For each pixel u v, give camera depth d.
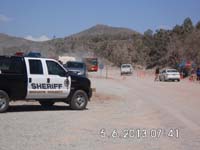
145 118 17.08
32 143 11.33
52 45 153.88
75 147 10.98
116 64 144.38
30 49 121.69
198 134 13.43
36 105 21.48
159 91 33.88
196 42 93.00
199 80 57.91
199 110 20.14
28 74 18.27
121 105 22.34
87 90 20.12
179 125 15.27
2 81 17.66
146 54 139.38
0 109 17.77
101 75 70.12
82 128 14.12
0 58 17.78
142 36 175.25
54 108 20.31
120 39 190.00
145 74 86.94
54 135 12.64
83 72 40.34
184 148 11.21
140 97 27.73
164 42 111.81
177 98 27.19
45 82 18.78
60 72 19.38
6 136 12.29
